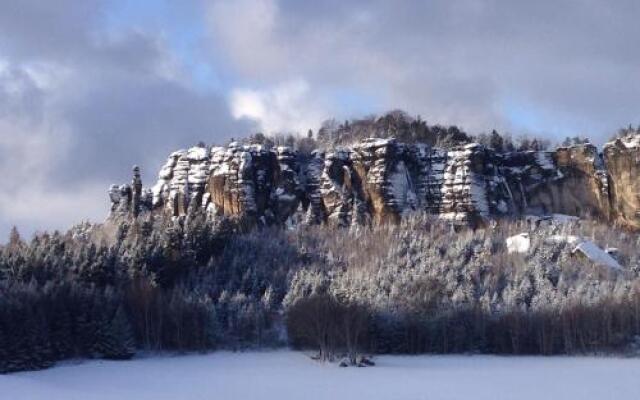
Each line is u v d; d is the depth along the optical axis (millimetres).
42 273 169375
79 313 150125
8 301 136250
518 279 185750
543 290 173625
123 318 153000
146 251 190625
